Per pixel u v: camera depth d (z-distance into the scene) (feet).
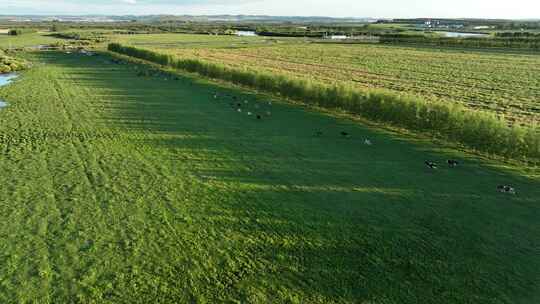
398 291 54.70
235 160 101.55
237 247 64.54
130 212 75.15
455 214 74.79
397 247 64.54
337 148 111.14
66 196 81.20
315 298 53.42
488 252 63.16
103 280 56.85
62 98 173.68
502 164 100.27
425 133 122.72
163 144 113.50
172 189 85.10
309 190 84.58
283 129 128.98
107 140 116.67
